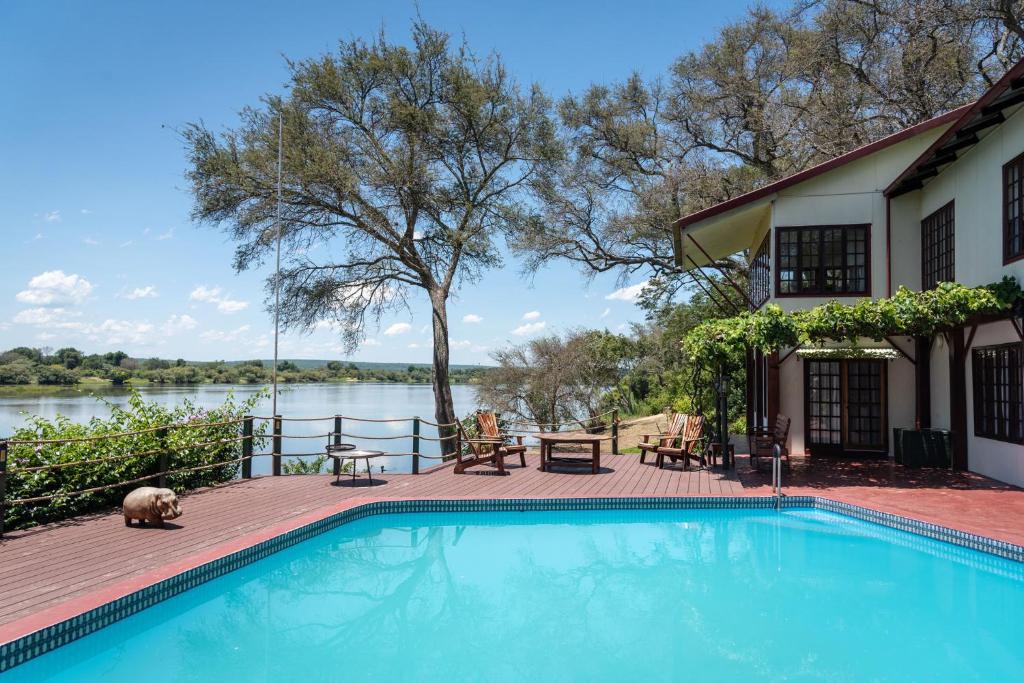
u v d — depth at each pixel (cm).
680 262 1541
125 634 499
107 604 484
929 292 950
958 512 791
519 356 2269
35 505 717
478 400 2298
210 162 1612
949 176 1093
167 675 449
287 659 482
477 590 639
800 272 1218
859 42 1805
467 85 1720
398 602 608
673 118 2147
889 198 1202
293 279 1817
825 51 1838
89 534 676
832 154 1838
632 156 2139
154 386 2611
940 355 1161
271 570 667
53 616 451
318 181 1585
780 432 1106
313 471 1603
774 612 574
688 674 455
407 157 1747
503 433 1331
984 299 899
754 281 1595
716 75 2042
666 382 2586
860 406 1255
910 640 513
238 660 479
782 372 1266
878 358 1223
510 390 2248
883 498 879
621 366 2775
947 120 1161
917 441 1127
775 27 1992
